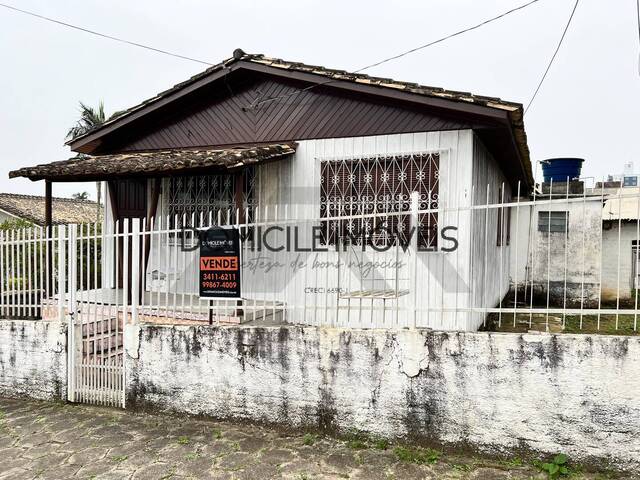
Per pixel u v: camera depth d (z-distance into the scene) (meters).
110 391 5.48
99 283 6.77
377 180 6.56
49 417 5.29
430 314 6.17
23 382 5.96
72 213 23.06
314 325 4.84
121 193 8.24
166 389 5.18
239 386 4.87
